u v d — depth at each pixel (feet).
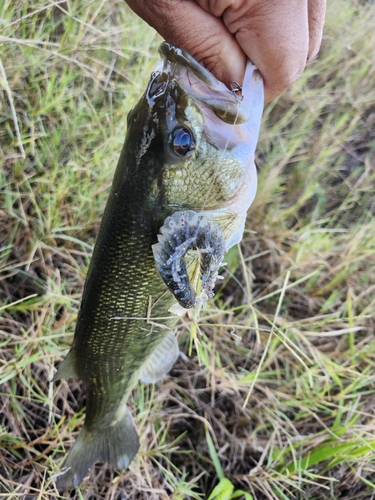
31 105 1.71
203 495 1.79
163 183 0.95
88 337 1.17
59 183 1.76
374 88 2.49
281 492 1.73
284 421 1.95
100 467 1.75
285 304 2.15
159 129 0.93
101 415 1.42
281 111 2.39
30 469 1.64
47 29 1.79
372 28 2.57
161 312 1.13
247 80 0.93
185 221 0.94
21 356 1.62
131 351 1.22
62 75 1.74
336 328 2.07
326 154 2.24
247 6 0.86
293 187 2.33
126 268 1.03
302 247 2.06
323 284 2.16
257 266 2.20
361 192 2.39
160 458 1.86
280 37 0.88
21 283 1.75
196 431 1.95
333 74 2.54
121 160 0.98
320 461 1.83
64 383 1.76
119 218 0.99
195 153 0.94
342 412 1.84
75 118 1.77
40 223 1.72
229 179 0.98
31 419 1.73
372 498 1.83
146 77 1.90
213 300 2.04
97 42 1.85
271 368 2.05
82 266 1.87
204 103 0.92
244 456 1.92
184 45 0.91
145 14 0.91
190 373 2.00
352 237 2.16
